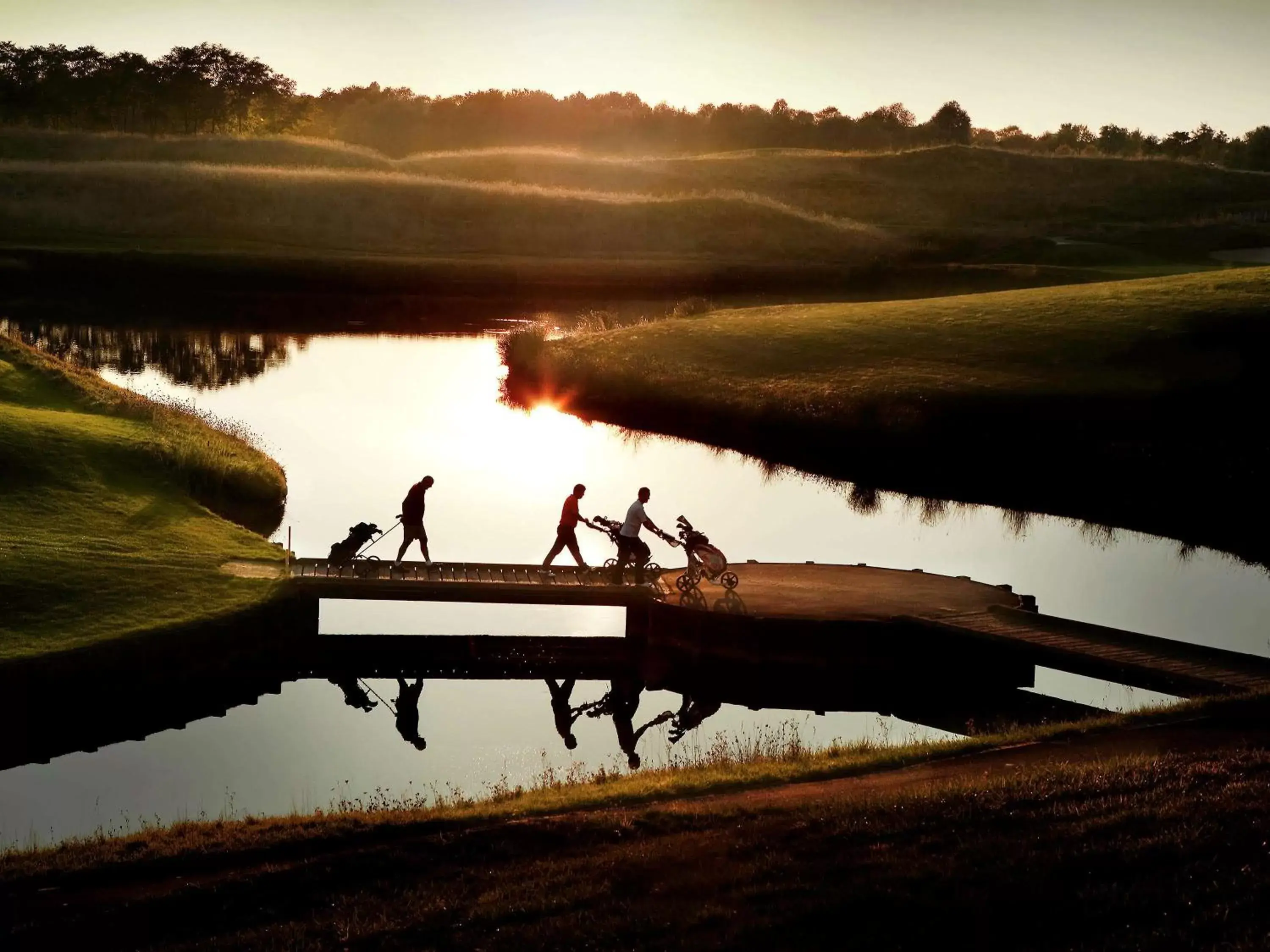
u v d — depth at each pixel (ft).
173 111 583.17
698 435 155.53
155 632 74.33
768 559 105.19
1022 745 56.18
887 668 77.05
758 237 360.28
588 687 78.74
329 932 38.01
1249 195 423.23
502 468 135.13
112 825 55.21
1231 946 33.68
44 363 137.49
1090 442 132.98
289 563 84.89
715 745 64.49
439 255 337.93
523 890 40.63
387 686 78.07
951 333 177.78
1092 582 99.66
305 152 442.50
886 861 40.96
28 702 67.87
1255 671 67.92
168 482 105.40
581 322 244.83
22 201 343.87
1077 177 445.78
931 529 115.96
